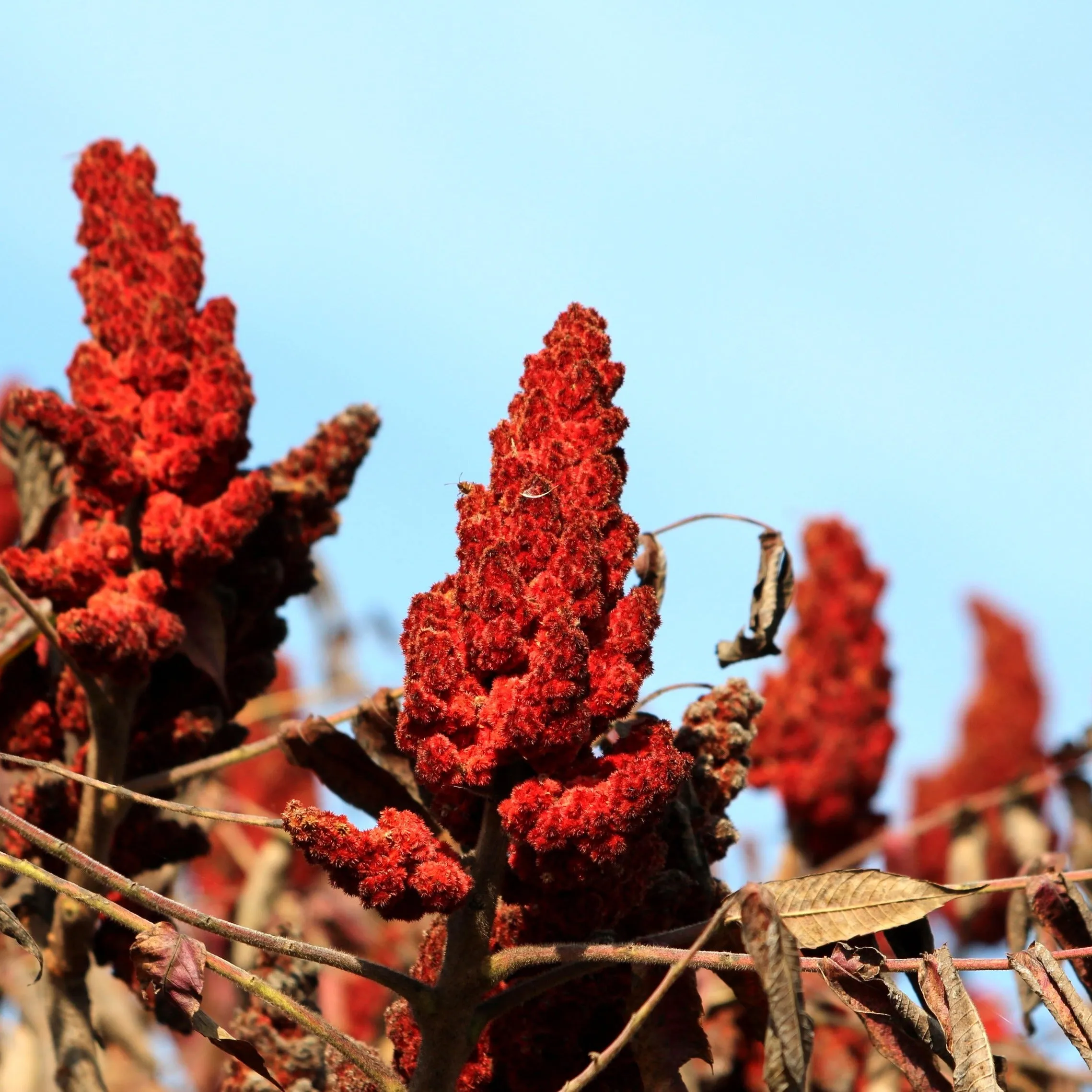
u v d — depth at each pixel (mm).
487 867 5410
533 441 5703
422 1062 5395
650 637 5430
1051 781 10797
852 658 12531
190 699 8148
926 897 5445
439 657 5332
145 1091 10078
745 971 5520
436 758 5316
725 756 6715
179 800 8383
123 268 8188
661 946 5516
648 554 7102
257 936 5293
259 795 13602
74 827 7961
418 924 11688
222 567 8109
